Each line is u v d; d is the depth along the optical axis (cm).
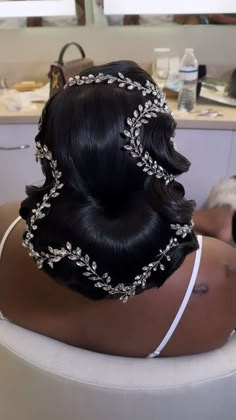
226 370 51
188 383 50
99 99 36
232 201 96
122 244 36
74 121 35
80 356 52
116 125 35
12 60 180
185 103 146
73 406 53
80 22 168
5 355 54
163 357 53
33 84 175
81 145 35
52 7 165
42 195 38
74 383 50
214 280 49
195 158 150
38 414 58
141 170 36
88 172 36
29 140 153
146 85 39
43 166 39
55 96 39
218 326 51
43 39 174
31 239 39
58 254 37
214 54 170
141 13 163
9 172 164
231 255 53
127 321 49
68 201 37
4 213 56
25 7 165
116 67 40
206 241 54
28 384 54
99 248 36
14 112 148
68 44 159
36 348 53
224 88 162
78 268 37
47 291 50
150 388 49
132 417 53
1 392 61
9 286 52
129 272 37
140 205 37
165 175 38
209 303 49
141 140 36
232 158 149
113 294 40
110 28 169
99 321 50
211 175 154
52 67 147
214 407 54
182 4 159
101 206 37
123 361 52
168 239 37
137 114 36
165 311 49
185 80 145
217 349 54
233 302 51
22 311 53
